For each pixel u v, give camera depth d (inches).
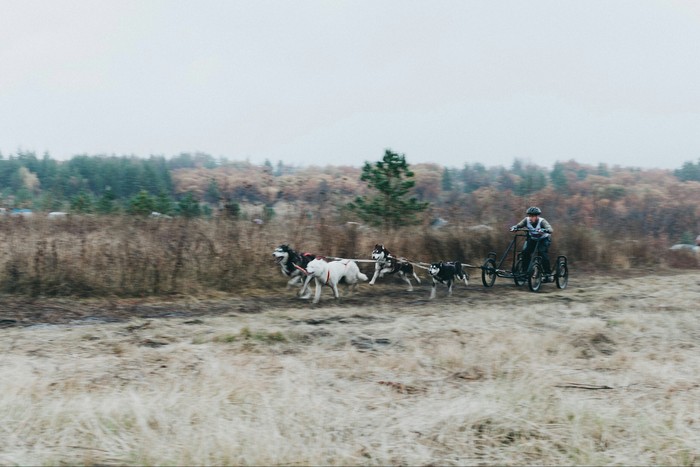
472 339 314.2
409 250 611.8
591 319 369.1
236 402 204.7
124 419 186.7
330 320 377.4
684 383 238.4
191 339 317.4
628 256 824.3
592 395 219.8
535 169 6471.5
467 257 641.0
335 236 579.8
